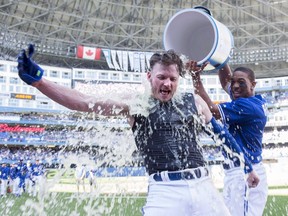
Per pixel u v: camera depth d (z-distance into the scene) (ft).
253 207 8.59
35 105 104.27
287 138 108.88
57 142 95.86
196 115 6.33
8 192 46.32
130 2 105.19
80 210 16.72
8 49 106.73
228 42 8.39
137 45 116.98
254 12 109.19
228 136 6.85
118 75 111.86
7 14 99.25
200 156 6.24
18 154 92.02
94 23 110.01
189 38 8.71
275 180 63.10
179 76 6.32
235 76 9.29
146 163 6.17
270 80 121.29
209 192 6.08
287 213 21.56
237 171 8.34
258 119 8.75
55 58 115.75
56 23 107.86
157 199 5.86
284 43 116.88
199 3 106.32
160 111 6.11
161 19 110.63
